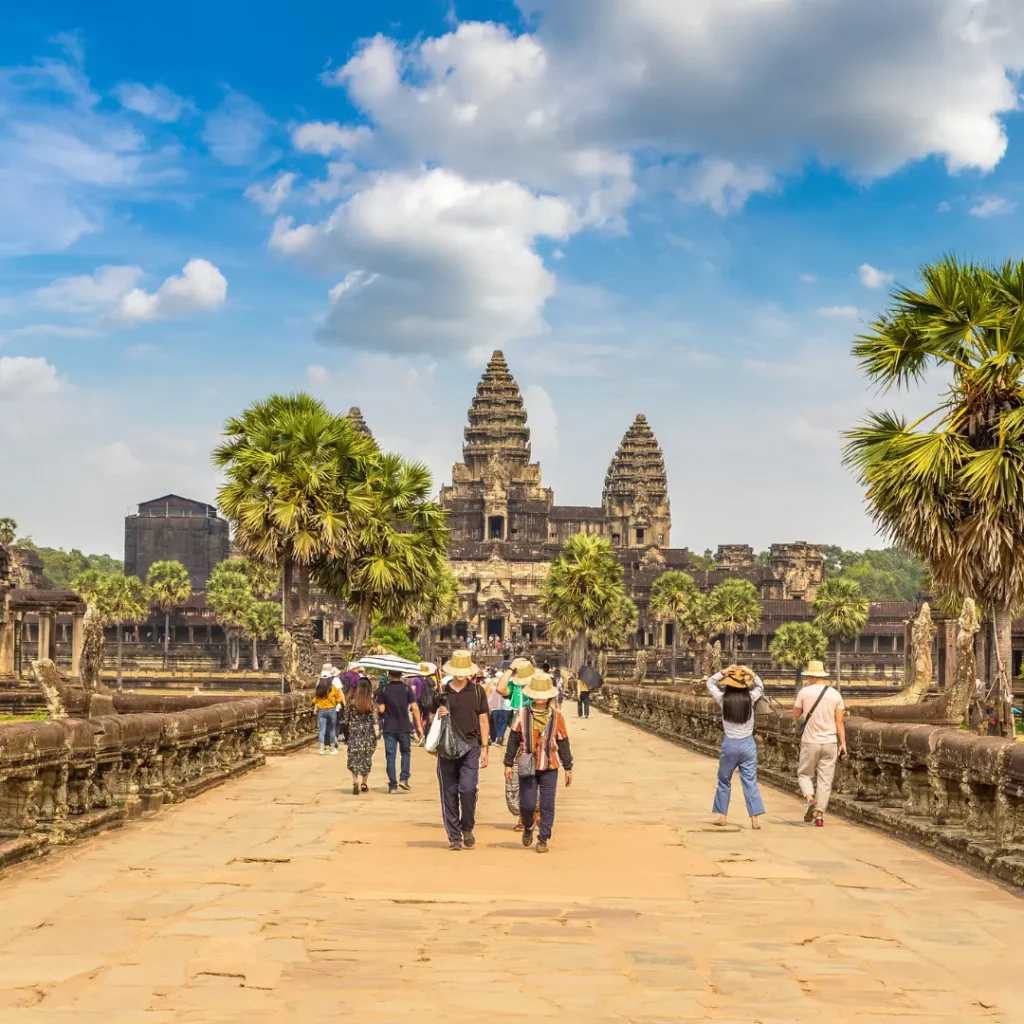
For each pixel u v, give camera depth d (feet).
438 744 50.24
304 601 157.17
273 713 105.91
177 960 30.58
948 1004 27.71
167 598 500.74
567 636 333.01
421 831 55.88
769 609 602.85
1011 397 83.61
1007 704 84.53
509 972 29.84
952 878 43.47
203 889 39.73
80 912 35.99
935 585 98.02
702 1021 26.21
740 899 39.50
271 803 66.90
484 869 44.93
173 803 63.62
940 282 84.17
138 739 58.75
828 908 38.09
